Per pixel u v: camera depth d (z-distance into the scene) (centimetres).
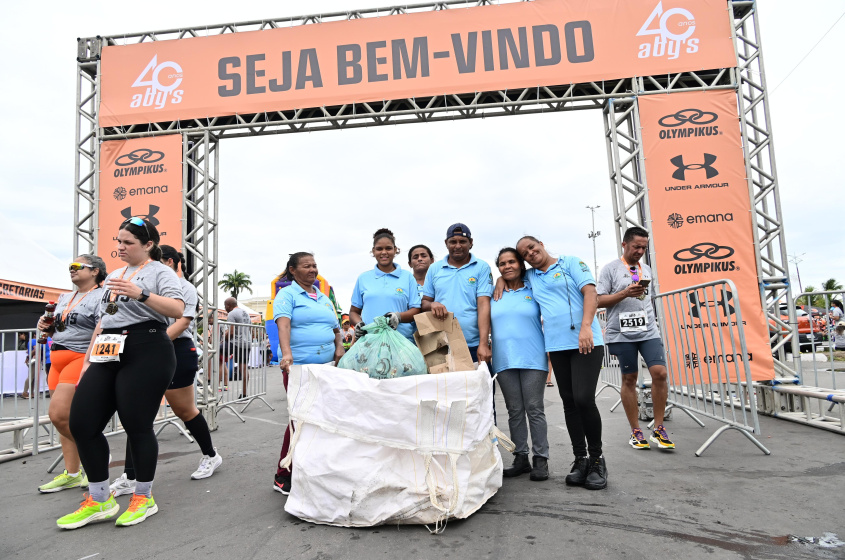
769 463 361
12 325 1052
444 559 228
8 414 673
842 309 732
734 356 405
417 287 395
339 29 643
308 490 276
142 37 672
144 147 649
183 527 279
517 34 625
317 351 342
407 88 629
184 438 544
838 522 254
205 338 609
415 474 266
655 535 246
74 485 372
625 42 612
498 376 362
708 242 575
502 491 320
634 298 410
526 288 360
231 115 646
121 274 305
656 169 589
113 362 286
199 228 653
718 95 595
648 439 448
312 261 353
